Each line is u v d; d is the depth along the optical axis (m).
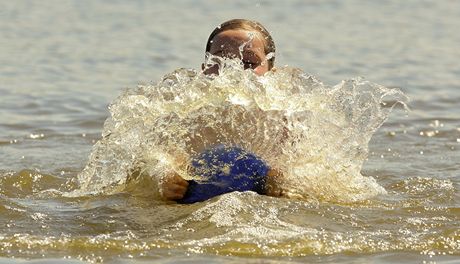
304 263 12.73
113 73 32.53
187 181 16.12
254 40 17.52
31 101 27.78
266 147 16.80
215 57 17.27
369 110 17.89
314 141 17.14
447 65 34.78
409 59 35.94
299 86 17.47
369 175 19.30
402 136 23.78
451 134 24.09
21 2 49.69
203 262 12.69
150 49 37.16
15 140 23.02
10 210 15.55
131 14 46.38
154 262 12.70
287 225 14.41
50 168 19.83
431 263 12.84
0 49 36.56
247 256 12.99
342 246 13.45
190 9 47.91
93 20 44.47
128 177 17.22
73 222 14.87
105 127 17.81
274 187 16.34
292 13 47.09
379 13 47.94
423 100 28.42
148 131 17.20
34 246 13.33
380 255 13.16
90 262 12.73
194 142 16.78
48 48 37.12
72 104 27.59
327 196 16.62
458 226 14.70
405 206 16.12
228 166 16.14
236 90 16.97
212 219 14.59
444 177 19.08
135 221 14.84
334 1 51.53
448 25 44.56
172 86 17.39
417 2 52.03
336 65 34.59
